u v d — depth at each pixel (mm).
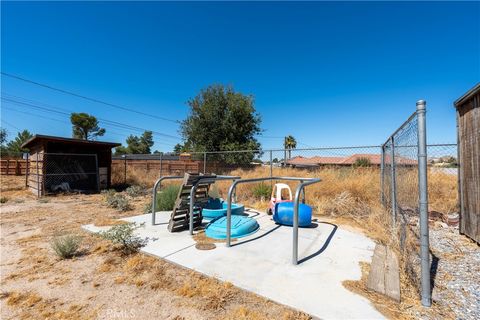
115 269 2947
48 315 2094
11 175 16062
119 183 12906
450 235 4414
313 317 2014
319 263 3053
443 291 2484
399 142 3795
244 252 3391
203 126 17438
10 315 2094
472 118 4090
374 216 5273
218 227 4203
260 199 7727
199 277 2723
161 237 4020
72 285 2586
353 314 2031
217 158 16609
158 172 15016
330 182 7488
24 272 2867
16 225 4922
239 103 17031
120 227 3668
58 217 5645
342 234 4320
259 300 2281
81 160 11422
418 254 3189
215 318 2043
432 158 7340
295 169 9680
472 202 4090
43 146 9430
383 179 5828
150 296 2379
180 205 4371
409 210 3275
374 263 2918
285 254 3342
